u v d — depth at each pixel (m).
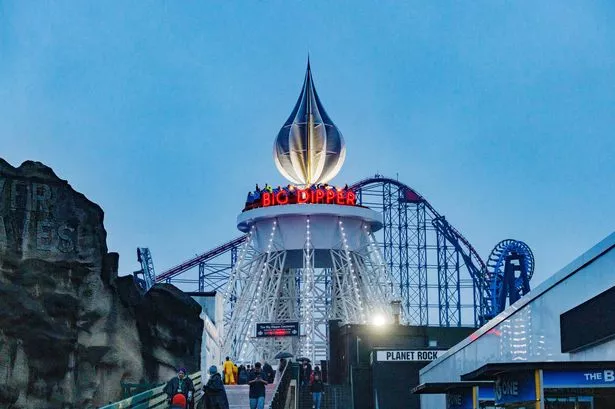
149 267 148.75
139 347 61.75
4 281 54.97
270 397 62.72
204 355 81.50
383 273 150.75
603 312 38.06
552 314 44.25
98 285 58.97
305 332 143.88
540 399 29.39
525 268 149.25
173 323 66.31
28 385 54.03
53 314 56.03
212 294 104.94
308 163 149.00
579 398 36.25
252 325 145.50
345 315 145.12
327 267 158.50
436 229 179.62
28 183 57.22
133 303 63.47
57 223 57.66
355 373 94.12
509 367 29.78
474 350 59.56
